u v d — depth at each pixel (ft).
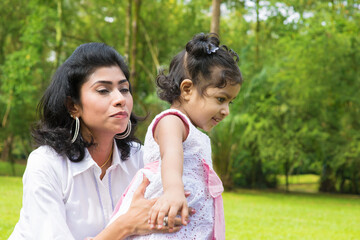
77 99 7.04
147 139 6.49
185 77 6.46
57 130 7.07
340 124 62.90
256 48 63.00
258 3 53.72
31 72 59.93
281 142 60.85
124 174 7.87
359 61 60.39
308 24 59.72
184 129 6.13
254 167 72.23
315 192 71.46
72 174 7.09
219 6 41.73
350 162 61.77
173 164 5.63
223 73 6.23
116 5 69.05
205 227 6.16
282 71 60.13
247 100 55.42
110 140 7.47
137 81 67.56
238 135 58.13
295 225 29.17
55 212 6.70
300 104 60.59
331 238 24.76
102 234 6.19
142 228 6.04
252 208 38.88
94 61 6.92
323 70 60.34
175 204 5.41
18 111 64.95
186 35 68.85
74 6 67.15
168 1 69.15
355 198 61.26
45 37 62.54
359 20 60.80
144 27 66.80
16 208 27.89
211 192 6.24
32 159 7.06
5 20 68.39
